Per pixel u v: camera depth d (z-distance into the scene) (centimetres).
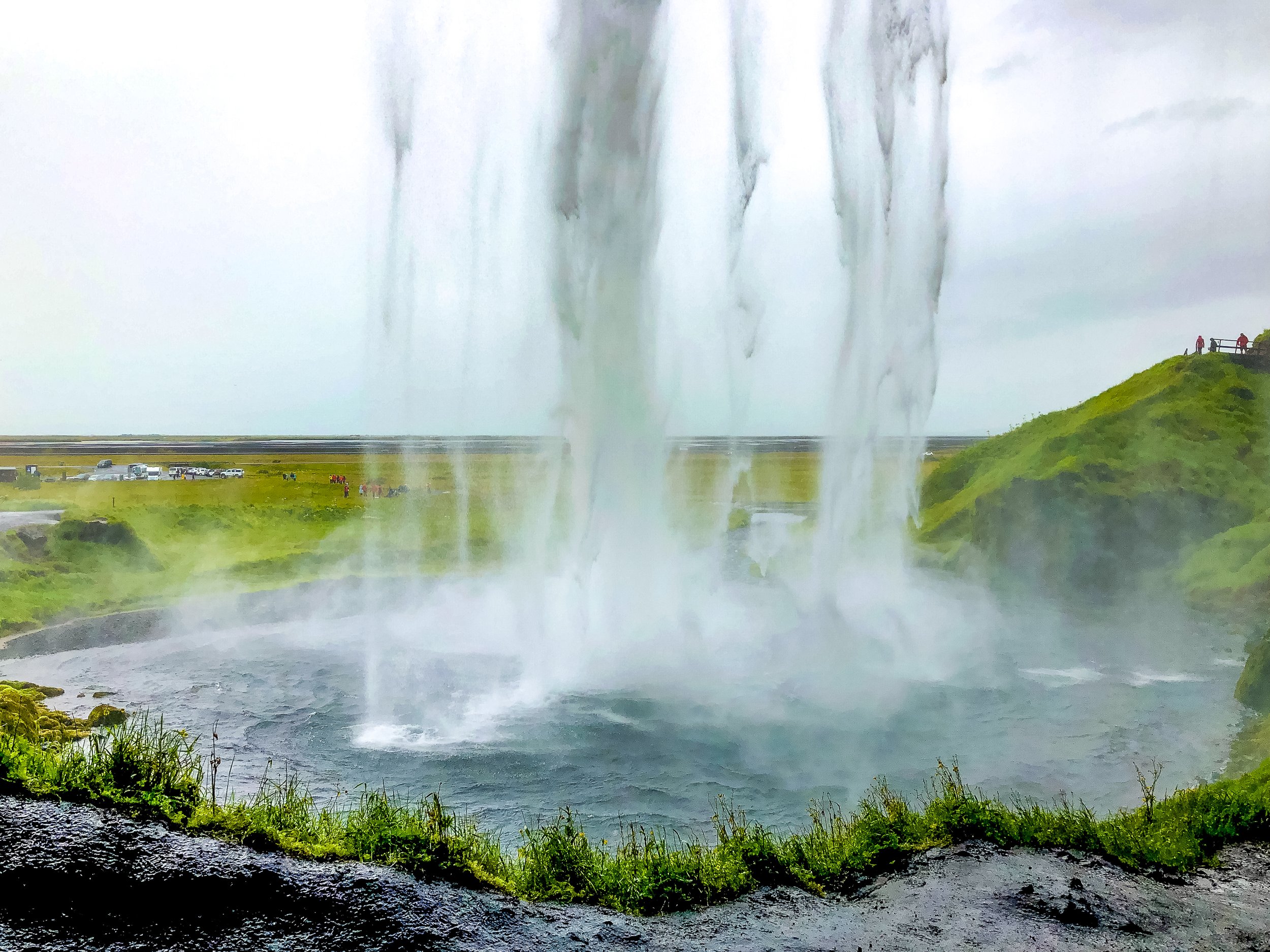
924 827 1347
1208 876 1219
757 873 1177
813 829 1488
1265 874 1226
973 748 2117
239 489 7350
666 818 1670
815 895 1138
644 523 3266
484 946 914
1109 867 1224
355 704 2383
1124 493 4869
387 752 2008
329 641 3177
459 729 2178
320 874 985
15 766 1059
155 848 966
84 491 6594
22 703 2127
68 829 965
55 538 4275
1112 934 1016
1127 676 2827
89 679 2691
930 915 1060
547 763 1953
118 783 1074
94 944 833
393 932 906
